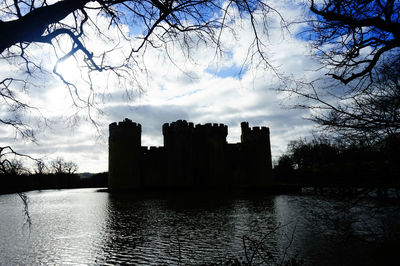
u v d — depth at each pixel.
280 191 44.69
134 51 4.62
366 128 3.65
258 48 3.99
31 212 27.98
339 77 4.13
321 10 3.83
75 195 53.91
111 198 41.34
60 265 10.73
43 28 3.28
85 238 14.97
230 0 3.68
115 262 10.80
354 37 3.76
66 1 3.12
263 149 59.09
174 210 24.83
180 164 55.81
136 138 54.59
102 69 4.81
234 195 41.53
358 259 8.14
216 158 57.78
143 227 17.33
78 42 4.17
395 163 3.91
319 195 5.48
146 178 55.75
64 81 5.07
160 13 3.83
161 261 10.70
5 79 5.06
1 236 15.95
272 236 13.70
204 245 12.62
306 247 11.32
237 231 15.26
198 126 58.62
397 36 3.35
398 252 6.38
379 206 4.49
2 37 2.74
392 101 3.57
